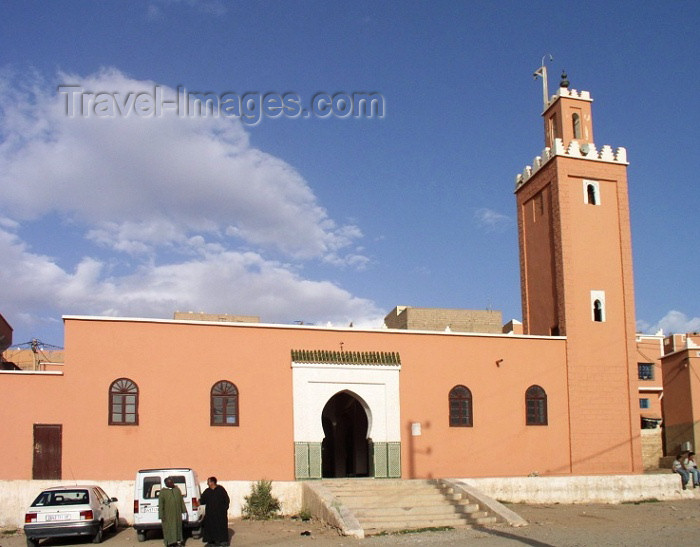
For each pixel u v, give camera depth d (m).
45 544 20.97
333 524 21.77
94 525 20.39
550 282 33.38
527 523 22.03
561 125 34.50
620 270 33.16
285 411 27.80
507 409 30.31
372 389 28.98
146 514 20.77
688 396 36.00
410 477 28.64
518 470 29.91
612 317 32.59
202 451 26.62
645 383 48.41
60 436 25.45
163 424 26.42
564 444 30.72
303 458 27.56
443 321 47.72
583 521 22.58
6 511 24.36
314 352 28.55
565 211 32.84
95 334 26.41
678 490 28.08
